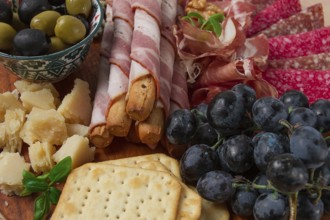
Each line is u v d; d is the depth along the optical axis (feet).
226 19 1.12
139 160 0.97
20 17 1.03
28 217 0.92
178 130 0.94
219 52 1.09
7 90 1.12
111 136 1.00
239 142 0.86
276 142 0.83
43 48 0.97
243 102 0.88
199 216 0.86
